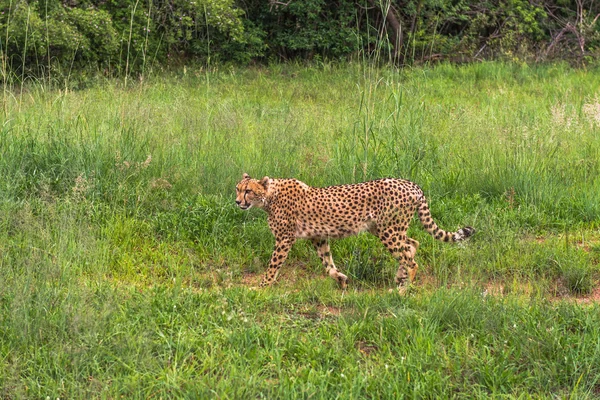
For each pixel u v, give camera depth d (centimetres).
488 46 2877
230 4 2398
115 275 952
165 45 2481
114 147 1249
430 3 2677
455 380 689
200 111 1650
